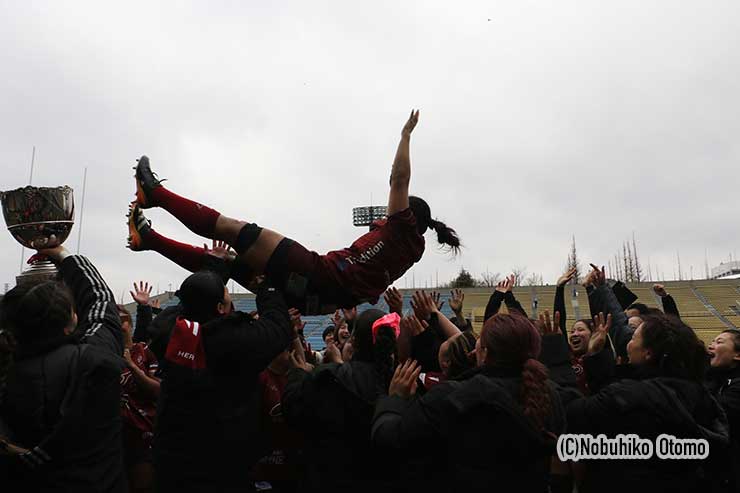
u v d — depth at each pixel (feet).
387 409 10.28
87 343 9.27
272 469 15.66
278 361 14.39
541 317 14.29
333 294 12.26
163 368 10.87
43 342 8.76
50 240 11.02
